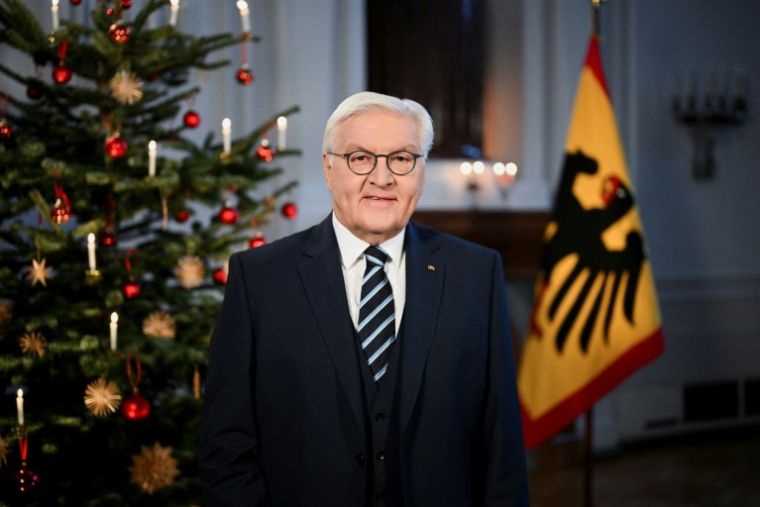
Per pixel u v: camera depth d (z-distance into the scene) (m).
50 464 2.24
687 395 5.17
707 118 5.04
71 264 2.33
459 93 4.81
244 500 1.43
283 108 4.04
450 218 4.43
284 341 1.50
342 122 1.48
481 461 1.62
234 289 1.55
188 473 2.46
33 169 2.17
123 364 2.26
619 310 3.37
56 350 2.14
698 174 5.16
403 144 1.46
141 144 2.40
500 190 4.64
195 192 2.50
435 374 1.51
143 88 2.75
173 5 2.52
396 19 4.60
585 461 3.47
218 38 2.60
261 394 1.51
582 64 4.79
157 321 2.29
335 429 1.47
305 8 4.08
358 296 1.56
